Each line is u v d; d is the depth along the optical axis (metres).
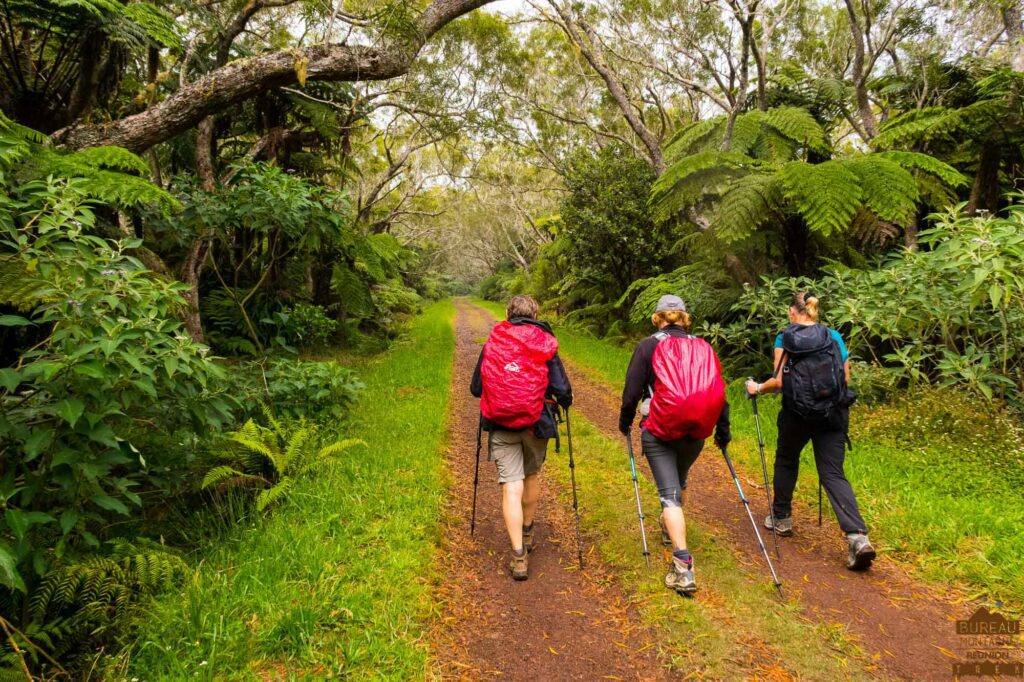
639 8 12.63
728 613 2.92
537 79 18.28
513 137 18.86
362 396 7.71
